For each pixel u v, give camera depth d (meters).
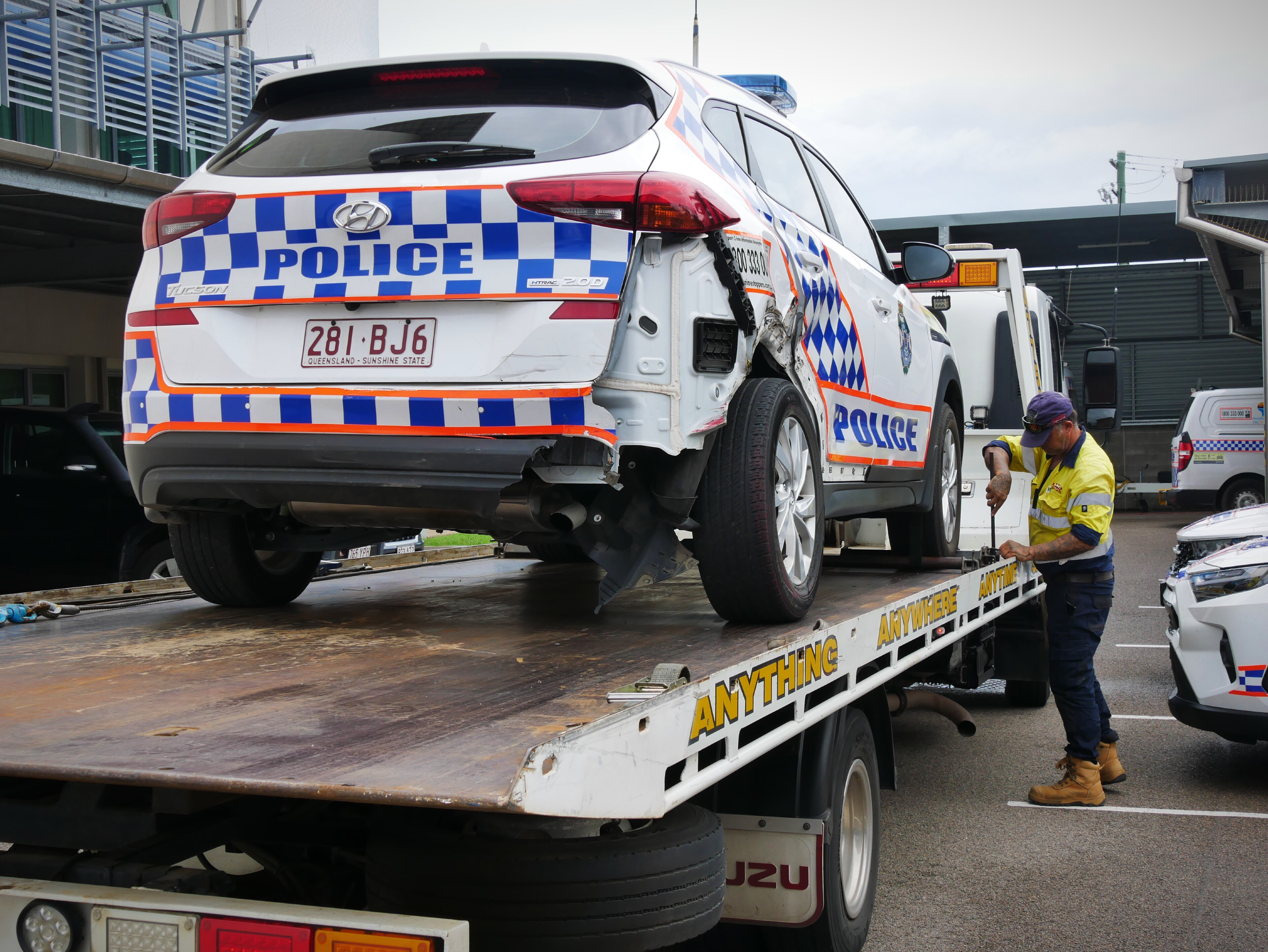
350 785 1.80
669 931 2.15
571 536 3.26
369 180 3.09
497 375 2.97
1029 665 6.98
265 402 3.10
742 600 3.51
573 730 1.86
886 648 3.81
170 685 2.65
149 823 2.16
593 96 3.33
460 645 3.23
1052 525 5.29
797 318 3.84
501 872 2.08
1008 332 8.41
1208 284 29.77
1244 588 5.38
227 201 3.20
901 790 5.57
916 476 5.37
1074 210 26.53
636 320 3.03
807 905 3.01
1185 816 5.11
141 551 8.26
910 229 27.55
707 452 3.29
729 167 3.69
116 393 17.53
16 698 2.51
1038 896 4.14
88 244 12.90
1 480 7.94
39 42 10.79
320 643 3.29
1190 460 18.98
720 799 3.06
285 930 1.76
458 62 3.32
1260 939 3.73
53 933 1.86
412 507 3.06
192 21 14.00
